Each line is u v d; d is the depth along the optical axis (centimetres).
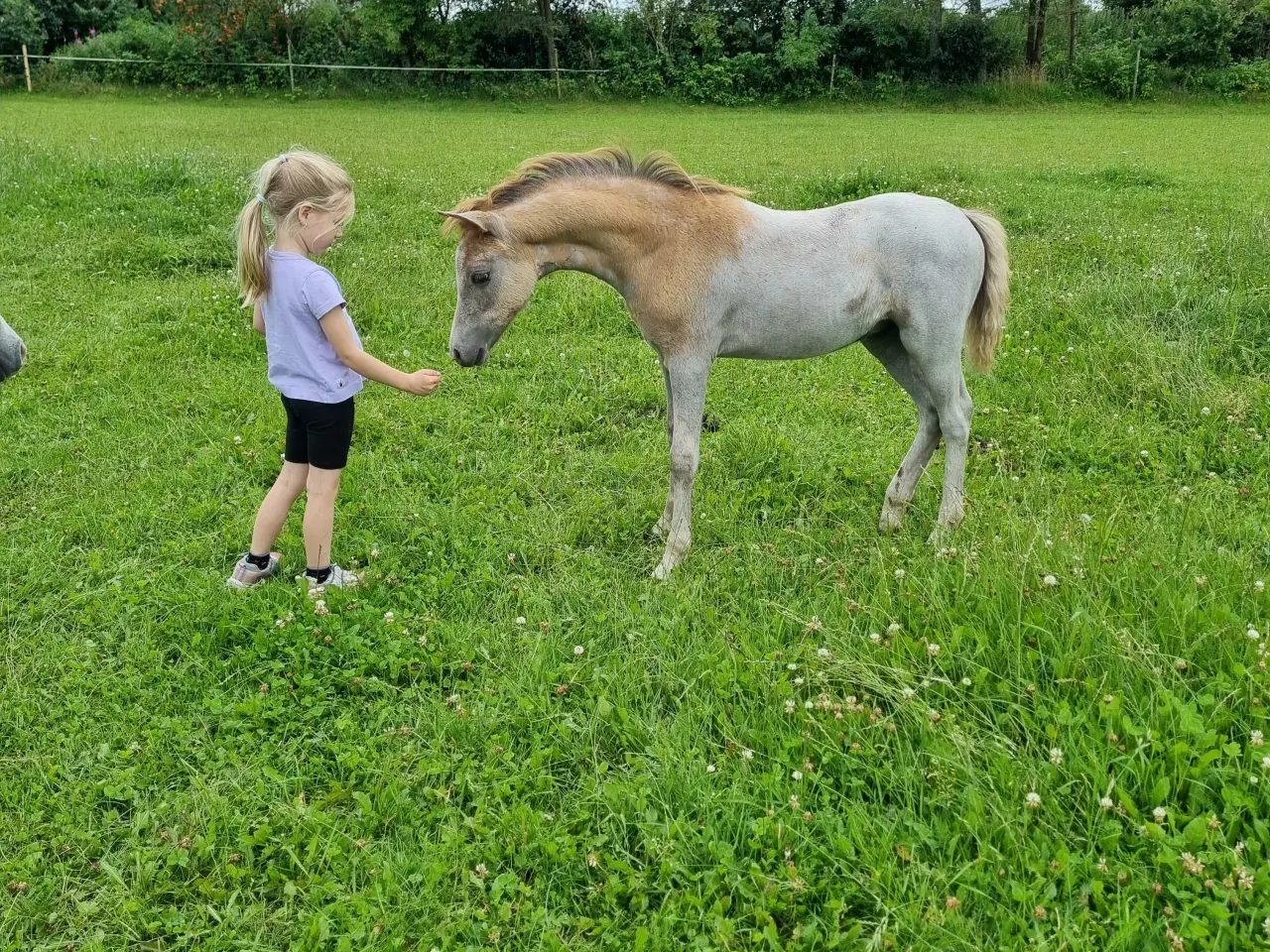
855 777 259
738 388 587
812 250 370
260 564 375
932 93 2867
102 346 625
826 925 221
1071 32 3028
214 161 1211
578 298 727
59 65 2598
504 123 2236
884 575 332
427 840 255
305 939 226
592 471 479
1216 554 339
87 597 362
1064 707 263
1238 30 2858
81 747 290
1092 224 938
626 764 280
